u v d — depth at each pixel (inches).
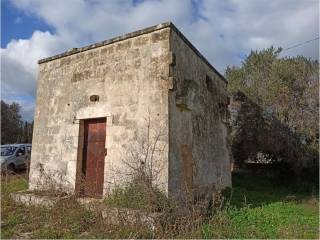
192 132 320.8
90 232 224.5
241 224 256.4
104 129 313.1
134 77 294.0
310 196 435.5
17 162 592.7
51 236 216.8
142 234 215.5
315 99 539.2
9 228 234.4
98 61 324.8
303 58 595.5
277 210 317.7
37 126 367.9
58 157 336.2
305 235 233.8
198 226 232.7
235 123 568.4
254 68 647.8
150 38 291.7
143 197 245.1
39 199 292.4
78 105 331.0
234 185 484.1
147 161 268.4
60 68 360.2
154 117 273.7
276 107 558.6
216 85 417.4
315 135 537.0
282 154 540.1
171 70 275.3
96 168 310.3
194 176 314.7
